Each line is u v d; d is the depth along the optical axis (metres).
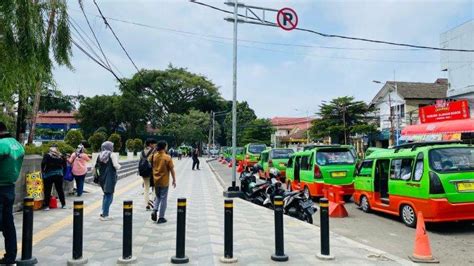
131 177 23.30
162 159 9.25
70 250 6.86
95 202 12.66
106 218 9.66
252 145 30.02
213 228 8.77
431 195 8.44
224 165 42.06
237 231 8.47
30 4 7.79
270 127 73.12
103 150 9.82
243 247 7.12
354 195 12.25
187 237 7.91
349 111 41.69
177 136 68.81
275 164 20.55
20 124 12.73
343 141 44.12
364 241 8.05
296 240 7.65
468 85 24.53
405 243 7.84
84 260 6.06
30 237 5.92
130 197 14.12
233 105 15.06
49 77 8.72
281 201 6.41
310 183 13.58
